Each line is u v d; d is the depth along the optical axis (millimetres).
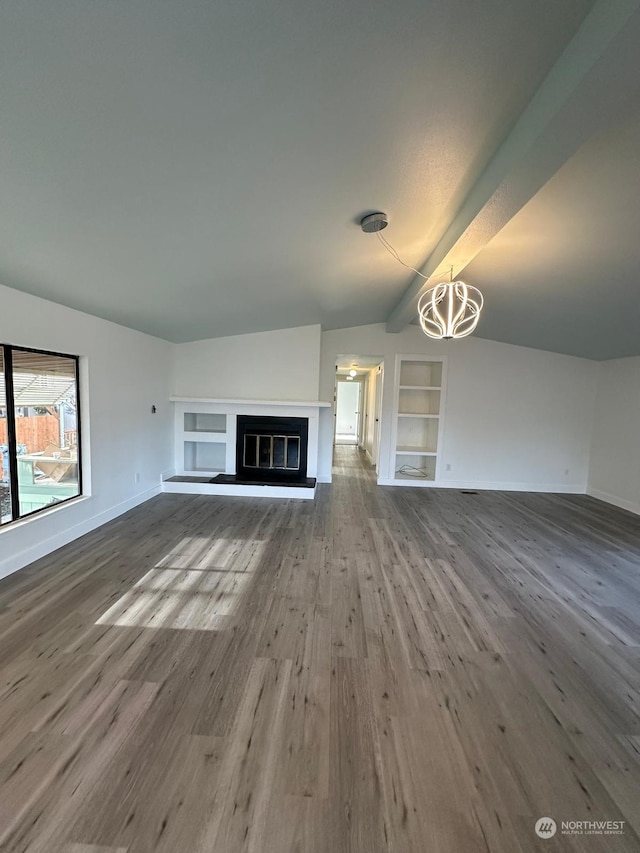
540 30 1246
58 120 1397
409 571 3086
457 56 1326
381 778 1390
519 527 4258
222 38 1183
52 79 1237
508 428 5965
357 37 1229
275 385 5637
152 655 1999
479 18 1190
